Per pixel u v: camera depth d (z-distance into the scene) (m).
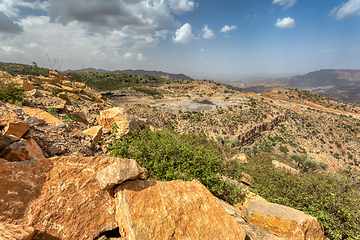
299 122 187.62
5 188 2.83
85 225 3.30
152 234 3.26
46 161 3.52
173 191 4.19
